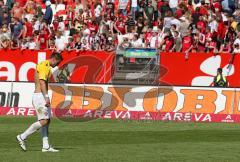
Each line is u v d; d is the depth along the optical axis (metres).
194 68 47.06
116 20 51.38
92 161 23.75
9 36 51.50
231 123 40.50
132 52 47.34
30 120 40.06
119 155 25.44
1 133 32.97
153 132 34.31
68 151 26.58
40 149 27.23
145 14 52.91
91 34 50.34
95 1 55.03
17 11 55.22
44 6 58.81
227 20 52.00
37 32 51.28
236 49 46.81
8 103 44.34
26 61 49.22
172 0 54.03
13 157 24.64
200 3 54.16
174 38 48.47
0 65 49.59
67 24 53.31
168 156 25.30
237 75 46.50
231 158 24.94
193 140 30.95
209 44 48.56
